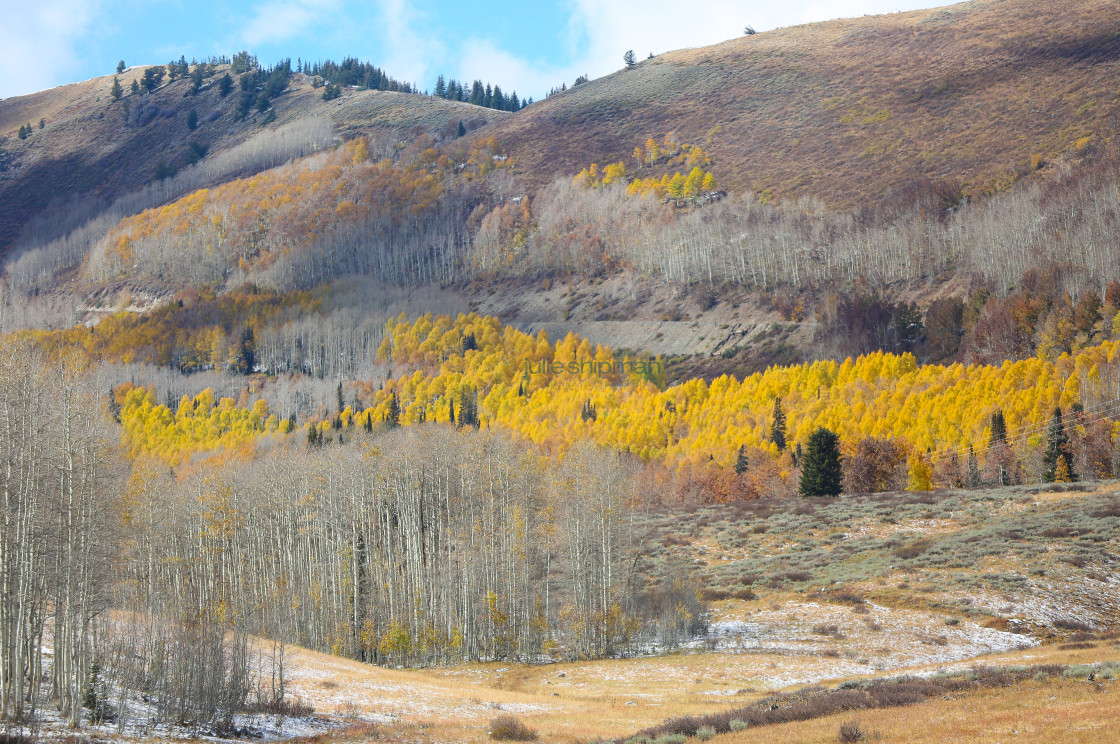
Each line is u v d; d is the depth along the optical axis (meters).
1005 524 72.69
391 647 55.44
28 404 32.12
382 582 63.09
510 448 77.38
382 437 93.00
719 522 91.94
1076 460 101.50
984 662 41.28
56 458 33.34
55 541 31.41
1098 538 63.91
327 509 68.75
